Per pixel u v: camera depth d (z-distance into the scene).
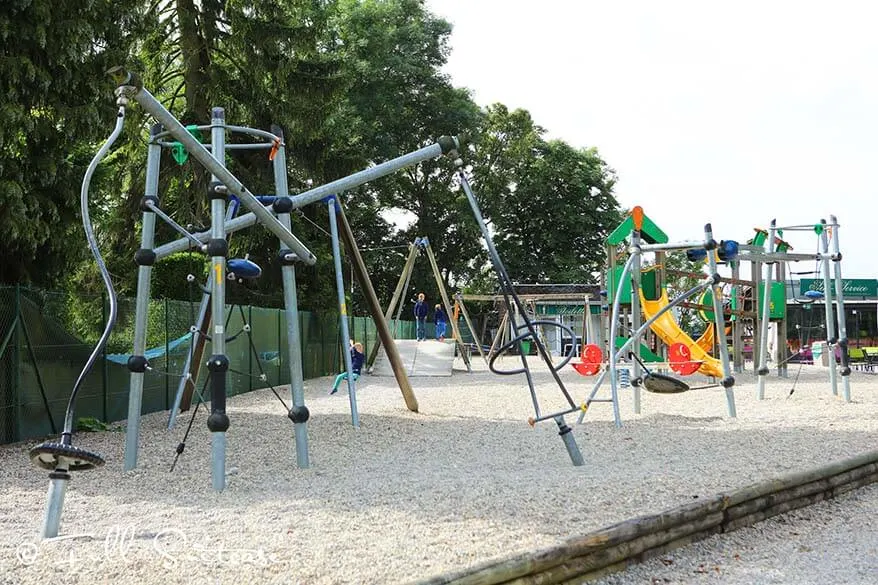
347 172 27.55
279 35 22.97
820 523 6.08
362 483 7.00
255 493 6.72
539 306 42.69
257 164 25.44
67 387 11.57
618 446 9.08
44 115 11.16
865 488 7.30
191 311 15.72
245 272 7.78
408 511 5.79
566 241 53.88
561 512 5.61
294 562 4.57
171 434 10.63
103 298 12.76
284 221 8.55
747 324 24.08
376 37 41.69
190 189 24.61
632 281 13.05
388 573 4.36
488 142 50.38
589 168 53.72
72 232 11.56
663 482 6.56
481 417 12.32
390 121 43.28
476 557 4.62
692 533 5.47
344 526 5.40
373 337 32.22
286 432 10.41
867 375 21.33
